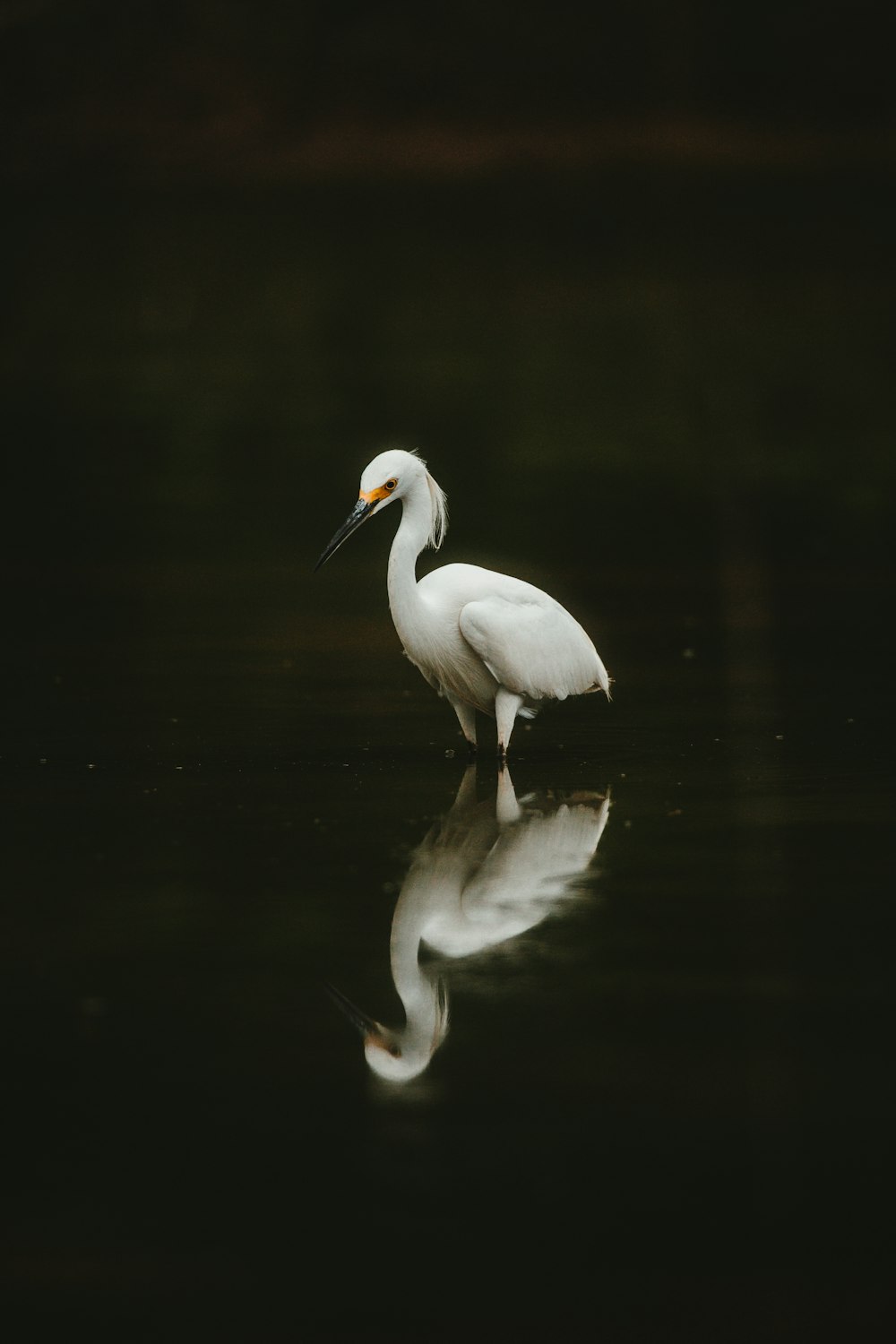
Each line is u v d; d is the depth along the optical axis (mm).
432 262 45781
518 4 63469
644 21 63625
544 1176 6051
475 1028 7125
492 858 9383
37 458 25766
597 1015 7234
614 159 60781
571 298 40562
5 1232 5773
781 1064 6797
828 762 11609
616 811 10414
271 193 57562
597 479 24062
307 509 22594
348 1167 6102
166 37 61250
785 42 63375
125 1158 6152
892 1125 6316
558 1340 5297
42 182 59031
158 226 51719
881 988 7477
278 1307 5410
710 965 7754
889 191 55094
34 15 59312
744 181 57562
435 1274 5590
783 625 16438
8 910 8492
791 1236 5727
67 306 39500
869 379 31156
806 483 23547
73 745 12141
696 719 13031
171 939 8094
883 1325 5387
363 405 29547
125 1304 5469
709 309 38812
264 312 39062
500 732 11875
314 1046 6973
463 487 23625
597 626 16578
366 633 16375
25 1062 6824
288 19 61625
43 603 17656
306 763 11695
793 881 8938
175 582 18688
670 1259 5664
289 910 8516
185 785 11047
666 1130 6316
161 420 28422
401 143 61812
